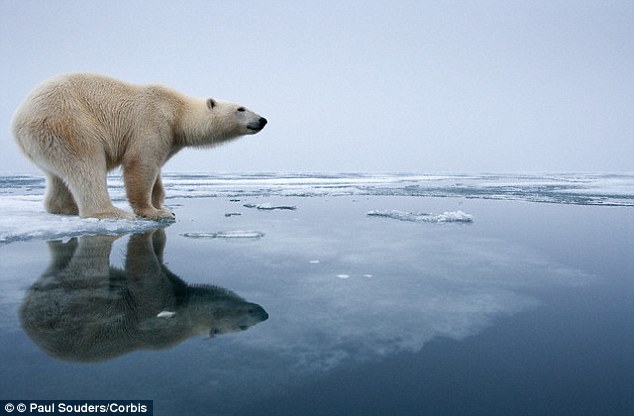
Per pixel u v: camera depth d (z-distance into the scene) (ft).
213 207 33.01
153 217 22.13
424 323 9.04
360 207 33.53
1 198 34.94
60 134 18.76
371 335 8.38
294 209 31.78
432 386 6.47
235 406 5.83
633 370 6.99
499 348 7.84
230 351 7.54
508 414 5.71
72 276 11.84
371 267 13.76
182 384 6.37
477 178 112.88
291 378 6.64
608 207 34.04
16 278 11.58
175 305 9.72
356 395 6.18
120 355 7.25
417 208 33.17
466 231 21.29
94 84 20.08
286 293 10.88
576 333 8.54
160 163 22.29
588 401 6.06
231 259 14.51
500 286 11.82
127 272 12.40
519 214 29.14
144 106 21.02
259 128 23.58
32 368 6.72
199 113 22.52
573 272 13.41
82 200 20.27
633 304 10.36
